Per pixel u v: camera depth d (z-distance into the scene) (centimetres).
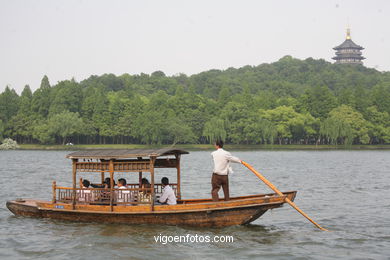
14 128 12512
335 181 3525
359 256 1326
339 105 14050
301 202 2308
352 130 12419
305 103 14012
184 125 12112
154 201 1723
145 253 1355
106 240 1480
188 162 6619
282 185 3222
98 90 13350
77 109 13125
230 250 1384
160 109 13100
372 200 2388
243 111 12388
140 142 13025
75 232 1580
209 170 4869
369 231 1625
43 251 1379
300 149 12512
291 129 12975
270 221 1795
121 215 1647
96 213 1664
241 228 1625
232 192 2817
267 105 13850
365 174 4244
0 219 1808
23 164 5834
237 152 10756
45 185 3184
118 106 12725
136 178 3747
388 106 14212
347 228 1673
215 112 13212
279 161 6788
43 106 13112
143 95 17175
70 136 12269
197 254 1346
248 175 4125
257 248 1405
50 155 8644
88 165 1716
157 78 19438
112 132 12312
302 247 1417
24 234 1566
